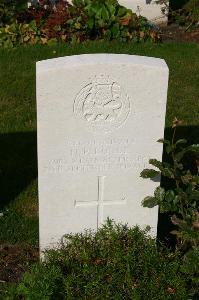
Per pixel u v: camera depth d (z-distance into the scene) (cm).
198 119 308
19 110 308
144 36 388
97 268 199
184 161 276
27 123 298
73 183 212
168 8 443
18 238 232
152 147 209
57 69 193
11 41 373
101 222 221
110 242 209
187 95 331
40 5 393
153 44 388
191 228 202
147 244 209
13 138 287
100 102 200
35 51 368
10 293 194
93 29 384
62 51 369
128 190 216
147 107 202
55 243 222
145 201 210
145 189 216
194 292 199
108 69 195
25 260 224
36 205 248
